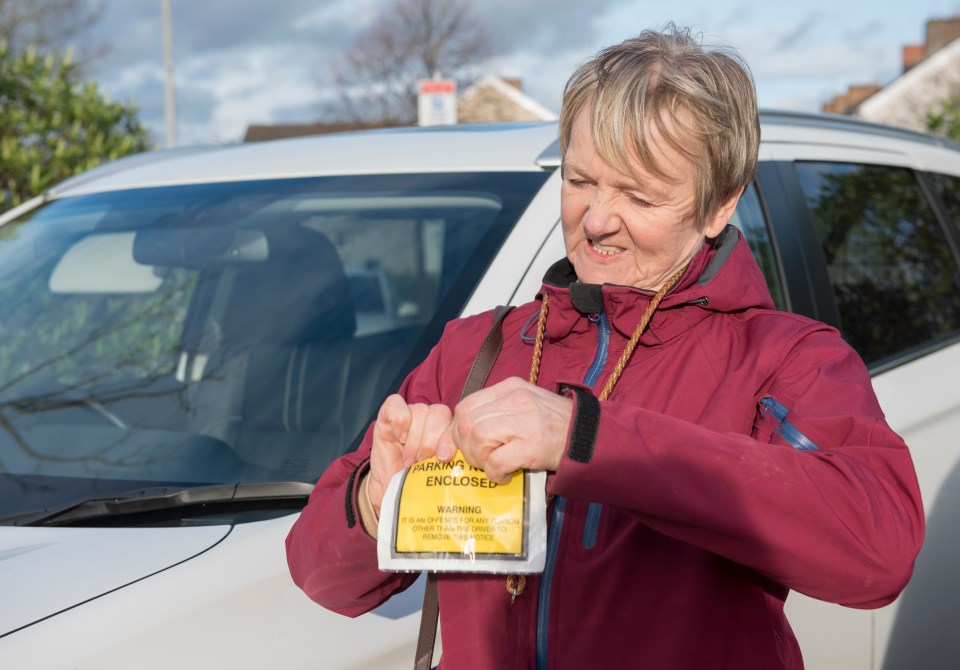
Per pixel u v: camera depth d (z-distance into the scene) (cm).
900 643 217
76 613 128
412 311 201
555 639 119
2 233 262
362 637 141
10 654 122
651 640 117
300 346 208
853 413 113
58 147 481
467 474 108
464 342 139
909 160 310
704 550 117
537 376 129
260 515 154
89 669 124
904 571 106
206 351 214
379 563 108
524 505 106
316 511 124
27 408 202
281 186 240
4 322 229
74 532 150
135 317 227
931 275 290
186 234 237
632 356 126
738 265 128
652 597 117
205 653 130
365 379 195
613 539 120
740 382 121
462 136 242
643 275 125
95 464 183
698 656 116
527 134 236
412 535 107
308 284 219
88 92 520
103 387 208
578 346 130
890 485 109
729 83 120
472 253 198
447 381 137
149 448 188
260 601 136
